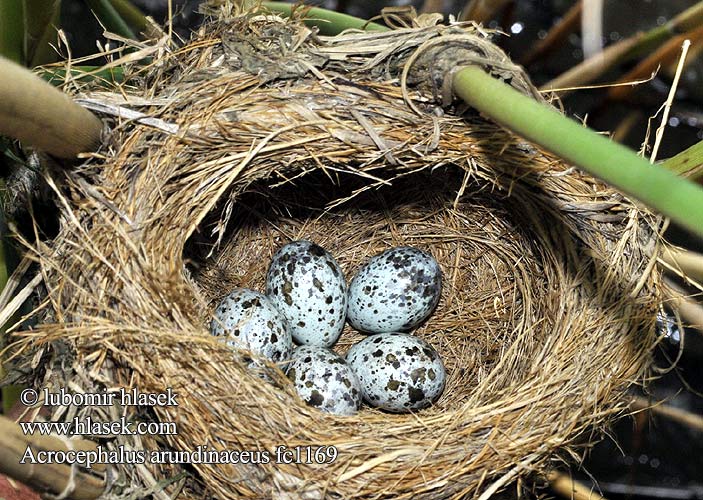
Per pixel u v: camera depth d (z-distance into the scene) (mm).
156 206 201
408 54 206
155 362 193
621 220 214
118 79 219
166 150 201
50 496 180
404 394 233
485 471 201
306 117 207
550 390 209
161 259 200
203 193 205
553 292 225
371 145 210
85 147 193
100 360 196
